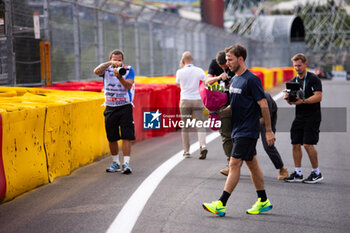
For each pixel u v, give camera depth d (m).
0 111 11.43
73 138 15.37
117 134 15.18
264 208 10.81
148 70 41.59
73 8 27.75
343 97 47.53
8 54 21.88
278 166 14.25
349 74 100.56
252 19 138.50
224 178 14.39
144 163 16.77
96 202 11.61
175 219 10.33
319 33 182.12
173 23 46.62
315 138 13.73
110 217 10.42
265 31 117.94
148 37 41.53
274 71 68.38
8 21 21.81
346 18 184.00
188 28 50.94
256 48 87.69
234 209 11.19
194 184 13.59
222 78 14.10
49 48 24.53
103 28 32.38
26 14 23.52
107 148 18.41
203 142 17.69
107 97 14.96
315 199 12.09
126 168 14.84
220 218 10.45
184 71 17.72
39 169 13.12
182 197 12.16
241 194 12.57
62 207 11.19
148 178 14.30
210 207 10.50
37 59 24.31
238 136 10.48
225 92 13.85
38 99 14.72
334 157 17.98
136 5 36.75
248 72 10.48
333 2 180.62
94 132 17.11
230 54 10.46
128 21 37.16
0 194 11.24
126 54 36.81
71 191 12.70
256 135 10.52
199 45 56.22
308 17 182.12
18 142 12.12
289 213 10.87
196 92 17.86
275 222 10.18
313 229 9.73
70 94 18.03
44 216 10.48
